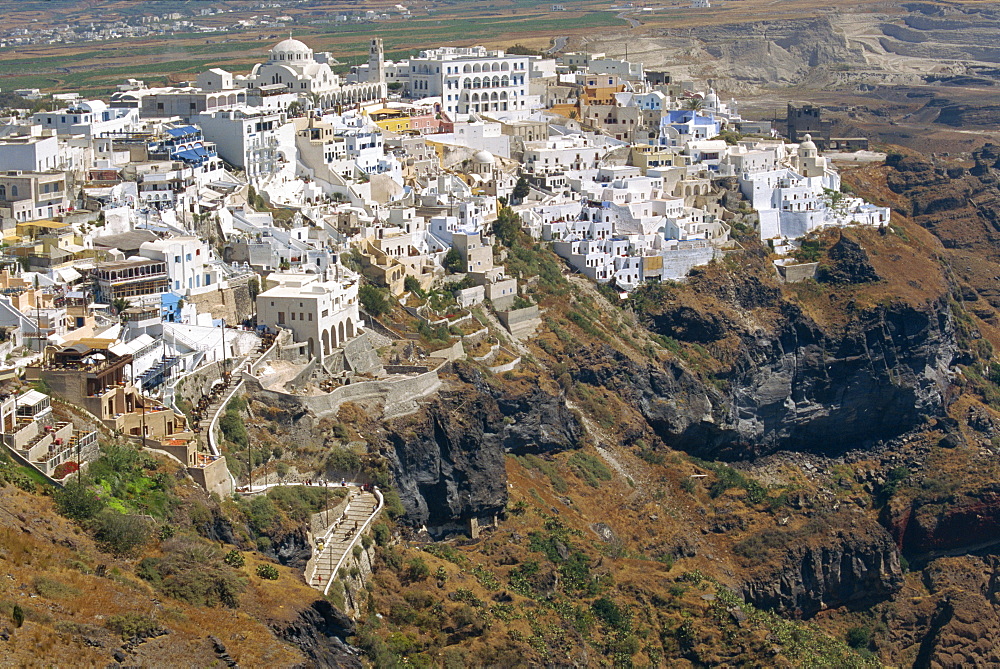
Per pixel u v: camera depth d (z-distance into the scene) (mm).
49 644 194500
